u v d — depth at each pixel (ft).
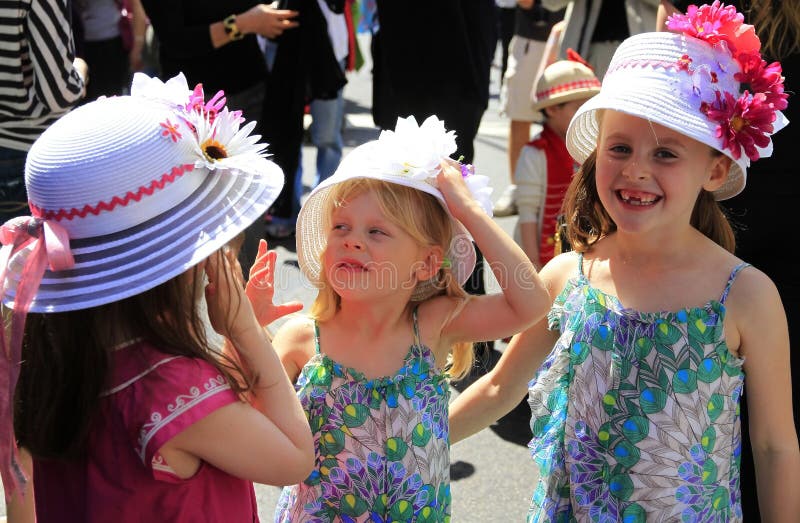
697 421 6.02
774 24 7.43
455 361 7.24
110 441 4.96
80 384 4.89
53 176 4.70
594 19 14.15
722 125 5.91
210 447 5.02
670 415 6.02
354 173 6.31
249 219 4.99
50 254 4.66
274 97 15.78
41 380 4.96
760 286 6.11
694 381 6.02
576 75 12.71
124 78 22.86
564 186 12.85
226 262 5.36
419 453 6.36
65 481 5.19
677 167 6.02
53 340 4.91
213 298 5.31
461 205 6.31
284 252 16.99
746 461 7.62
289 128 16.01
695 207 6.74
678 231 6.28
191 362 4.99
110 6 21.70
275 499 10.54
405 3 13.02
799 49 7.42
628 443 6.09
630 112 5.91
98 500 4.99
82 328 4.88
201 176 5.06
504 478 11.04
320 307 6.72
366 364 6.49
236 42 15.30
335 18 16.08
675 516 6.02
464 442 11.87
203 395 4.94
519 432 12.15
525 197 12.98
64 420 4.93
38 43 9.11
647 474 6.05
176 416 4.86
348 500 6.39
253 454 5.13
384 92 14.32
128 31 22.21
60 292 4.73
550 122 13.01
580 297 6.45
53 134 4.83
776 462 6.29
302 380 6.53
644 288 6.30
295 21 15.43
